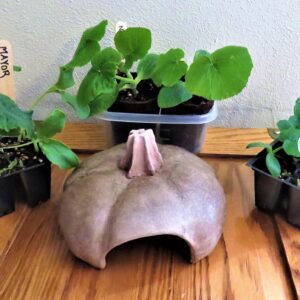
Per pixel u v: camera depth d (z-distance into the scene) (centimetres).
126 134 47
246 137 54
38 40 51
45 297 34
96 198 35
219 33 50
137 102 45
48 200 45
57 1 48
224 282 35
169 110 45
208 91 36
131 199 34
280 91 54
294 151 38
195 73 36
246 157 51
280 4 47
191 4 48
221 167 50
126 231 33
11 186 41
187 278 36
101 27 39
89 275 36
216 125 57
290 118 43
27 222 42
